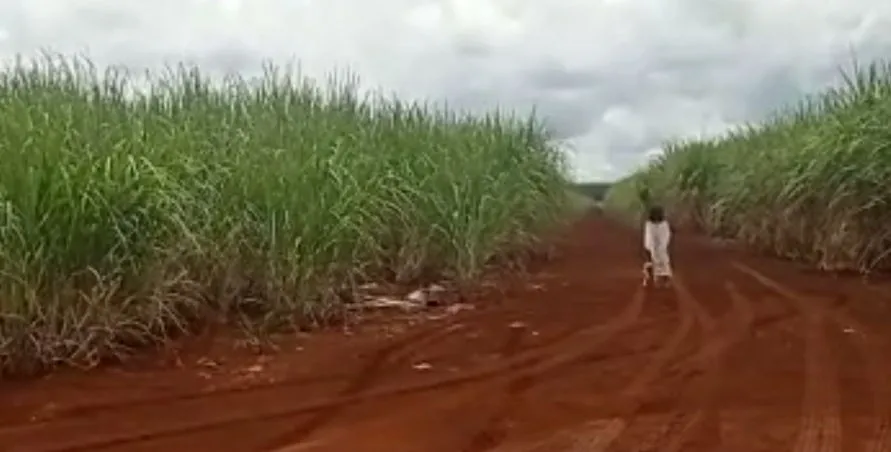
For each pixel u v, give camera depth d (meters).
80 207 6.53
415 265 10.47
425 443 5.16
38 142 6.73
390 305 9.59
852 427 5.38
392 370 6.95
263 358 7.20
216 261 7.88
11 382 6.23
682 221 23.98
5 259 6.16
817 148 13.12
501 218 11.75
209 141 8.76
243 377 6.62
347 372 6.85
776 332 8.39
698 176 22.62
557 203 16.72
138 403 5.88
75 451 4.96
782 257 15.02
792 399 6.05
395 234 10.45
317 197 8.64
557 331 8.53
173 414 5.67
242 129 9.45
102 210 6.68
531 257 15.09
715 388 6.38
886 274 12.19
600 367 7.08
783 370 6.89
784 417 5.62
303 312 8.38
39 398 5.91
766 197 15.60
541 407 5.93
